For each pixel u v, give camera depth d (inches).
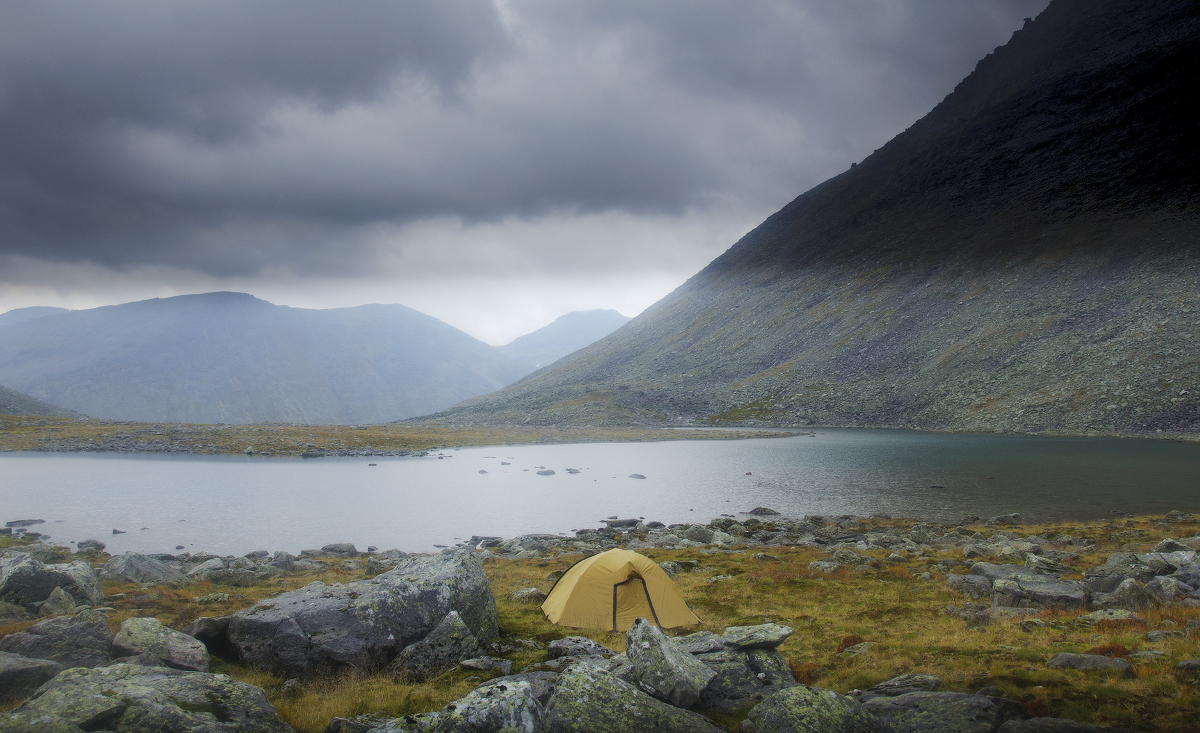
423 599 677.9
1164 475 2487.7
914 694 481.7
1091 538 1387.8
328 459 3710.6
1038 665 548.4
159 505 2057.1
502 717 408.2
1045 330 5408.5
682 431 5693.9
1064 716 433.7
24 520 1739.7
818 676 591.5
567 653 641.0
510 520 1899.6
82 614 579.5
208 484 2564.0
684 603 812.6
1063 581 858.8
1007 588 845.2
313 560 1263.5
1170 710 430.0
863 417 5610.2
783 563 1206.3
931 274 7628.0
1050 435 4126.5
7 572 736.3
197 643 565.0
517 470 3206.2
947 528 1631.4
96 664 529.3
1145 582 842.8
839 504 2128.4
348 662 593.6
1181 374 4082.2
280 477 2834.6
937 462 3117.6
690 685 492.4
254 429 5438.0
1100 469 2694.4
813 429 5556.1
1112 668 513.0
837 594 951.6
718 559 1274.6
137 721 387.5
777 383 6924.2
